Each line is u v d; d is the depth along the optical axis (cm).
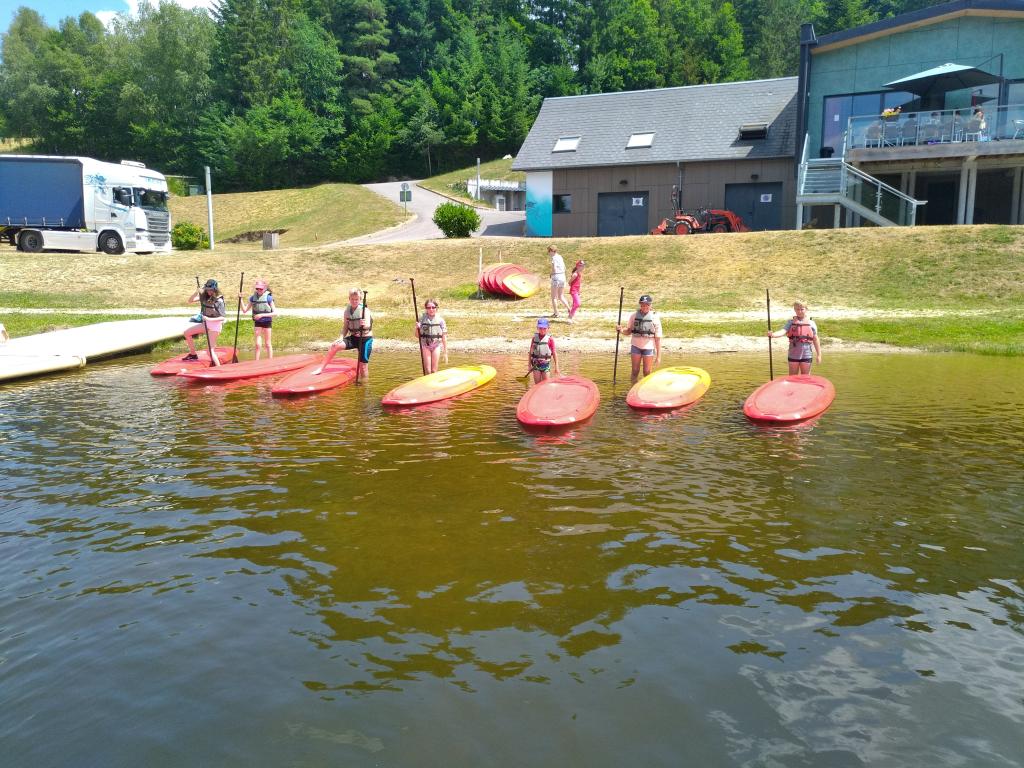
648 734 353
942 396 1086
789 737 350
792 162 3062
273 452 834
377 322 1972
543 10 9956
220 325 1392
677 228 2983
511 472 751
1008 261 2042
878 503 650
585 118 3653
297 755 342
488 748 344
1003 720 361
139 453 835
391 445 860
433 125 8144
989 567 526
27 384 1288
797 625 448
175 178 7581
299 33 8831
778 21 8925
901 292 2006
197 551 564
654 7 9069
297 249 3048
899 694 382
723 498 666
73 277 2631
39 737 358
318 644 434
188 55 8888
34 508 661
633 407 1032
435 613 466
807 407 978
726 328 1736
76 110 8775
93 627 456
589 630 443
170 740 355
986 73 2405
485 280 2277
